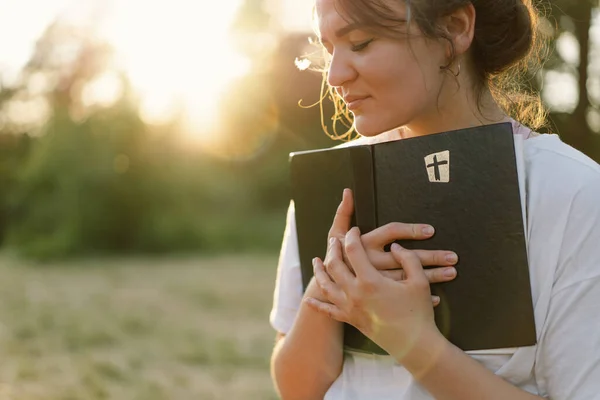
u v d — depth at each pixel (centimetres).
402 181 110
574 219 102
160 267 1162
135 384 471
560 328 102
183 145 1457
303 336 120
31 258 1266
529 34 115
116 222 1373
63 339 597
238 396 448
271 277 1027
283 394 126
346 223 114
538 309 103
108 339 606
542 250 103
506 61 113
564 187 103
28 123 1534
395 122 106
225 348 584
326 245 121
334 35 106
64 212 1339
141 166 1391
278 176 1644
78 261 1259
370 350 114
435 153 107
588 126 307
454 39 107
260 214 1634
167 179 1422
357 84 106
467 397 102
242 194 1598
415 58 104
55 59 1427
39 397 433
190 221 1443
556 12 276
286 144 1609
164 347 584
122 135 1373
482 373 102
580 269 101
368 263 107
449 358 103
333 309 112
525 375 105
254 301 822
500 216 103
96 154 1359
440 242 107
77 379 476
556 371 102
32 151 1420
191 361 543
